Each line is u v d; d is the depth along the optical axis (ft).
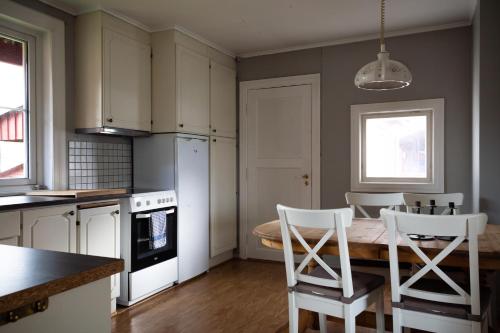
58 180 10.25
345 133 13.60
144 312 9.81
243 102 15.25
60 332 2.98
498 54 9.45
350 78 13.50
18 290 2.60
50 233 8.23
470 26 11.86
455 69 12.09
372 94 13.17
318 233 7.50
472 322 5.69
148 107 12.06
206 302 10.48
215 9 10.85
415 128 12.87
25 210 7.73
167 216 11.53
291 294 7.01
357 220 9.27
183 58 12.27
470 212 11.93
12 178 9.49
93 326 3.26
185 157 12.23
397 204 10.09
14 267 3.20
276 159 14.71
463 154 12.02
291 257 6.95
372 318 7.99
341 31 12.72
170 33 11.95
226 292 11.30
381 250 6.66
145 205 10.58
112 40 10.75
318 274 7.40
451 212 8.09
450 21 11.87
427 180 12.64
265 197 14.93
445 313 5.88
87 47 10.59
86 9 10.53
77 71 10.74
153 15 11.20
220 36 13.10
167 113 11.99
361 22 11.93
